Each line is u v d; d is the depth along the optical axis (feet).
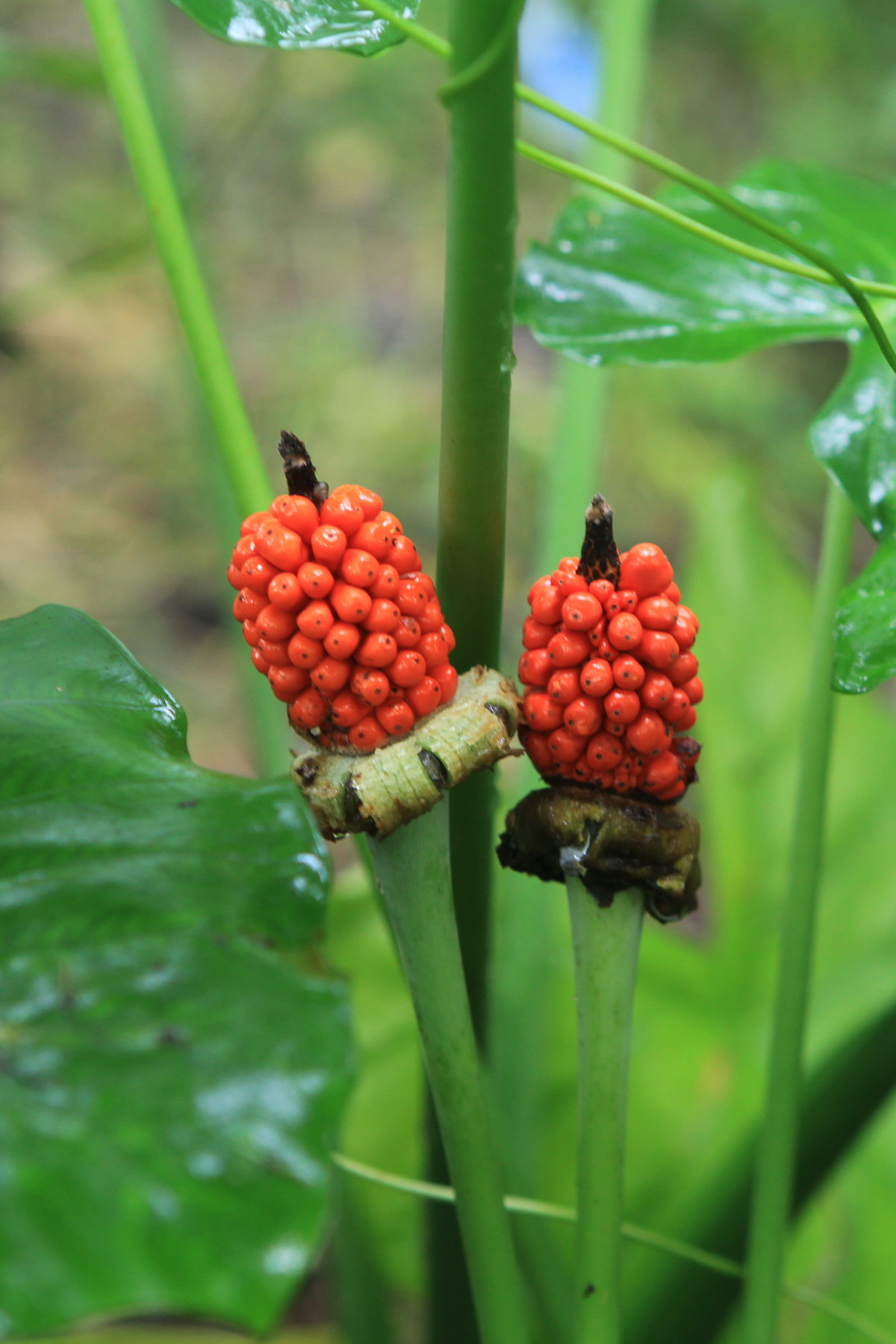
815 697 2.76
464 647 2.57
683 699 2.38
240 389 8.07
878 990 4.22
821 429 2.75
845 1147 2.99
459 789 2.59
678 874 2.41
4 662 2.48
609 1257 2.47
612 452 7.89
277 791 2.33
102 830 2.30
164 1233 2.08
